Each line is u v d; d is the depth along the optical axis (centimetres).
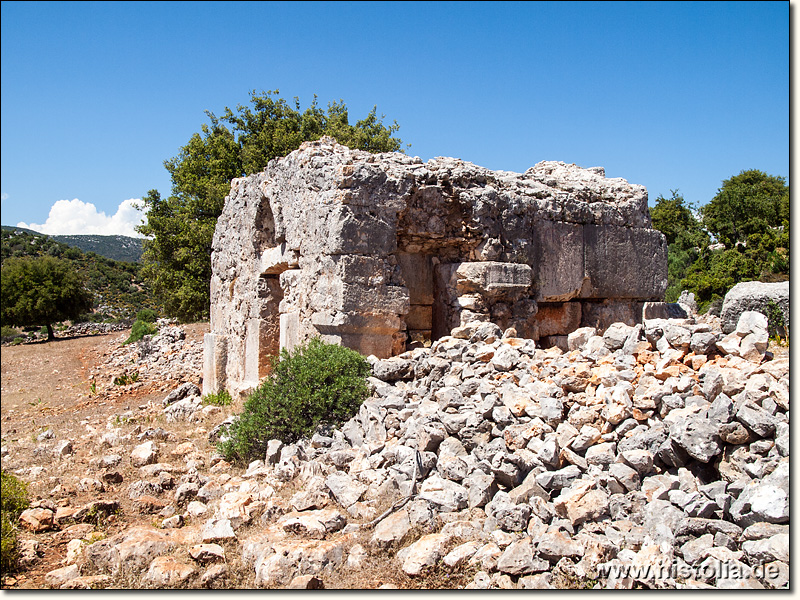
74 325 5084
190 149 3216
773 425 550
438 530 578
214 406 1287
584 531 533
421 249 1164
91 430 1266
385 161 1127
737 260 2838
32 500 775
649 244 1382
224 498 682
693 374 692
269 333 1409
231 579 554
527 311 1162
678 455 578
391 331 1048
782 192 4594
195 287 3086
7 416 1780
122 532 651
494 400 686
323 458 746
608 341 817
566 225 1244
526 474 612
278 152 3033
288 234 1222
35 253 7300
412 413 759
